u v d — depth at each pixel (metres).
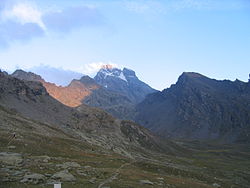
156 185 68.12
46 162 71.31
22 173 52.69
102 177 63.97
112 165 95.44
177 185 77.12
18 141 99.12
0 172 51.00
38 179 49.38
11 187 42.56
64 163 73.56
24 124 168.00
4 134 105.56
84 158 102.25
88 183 53.66
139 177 74.75
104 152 143.50
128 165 107.81
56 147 108.19
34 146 97.44
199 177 135.62
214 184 127.31
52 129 192.62
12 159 64.25
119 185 57.06
